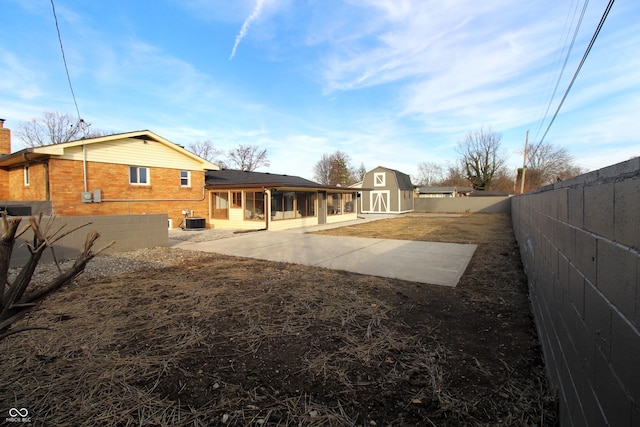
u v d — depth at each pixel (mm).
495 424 2191
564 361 2141
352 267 7254
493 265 7480
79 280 5965
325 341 3469
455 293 5250
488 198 32406
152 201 14430
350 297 4980
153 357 3084
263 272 6727
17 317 1593
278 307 4512
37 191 12328
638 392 1015
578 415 1721
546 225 3248
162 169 14812
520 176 42000
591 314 1541
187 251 9430
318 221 19078
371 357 3121
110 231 8867
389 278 6227
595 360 1462
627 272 1117
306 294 5109
